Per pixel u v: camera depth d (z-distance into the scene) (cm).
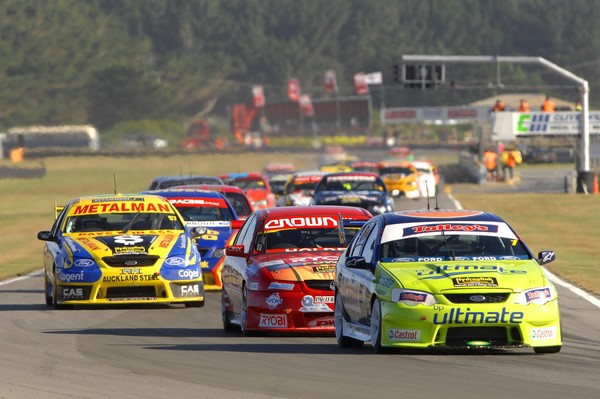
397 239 4847
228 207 8212
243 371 4322
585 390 3769
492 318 4434
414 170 19388
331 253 5778
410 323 4466
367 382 3997
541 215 15925
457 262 4681
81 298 6744
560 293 7325
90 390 3897
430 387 3862
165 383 4034
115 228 7175
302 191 13900
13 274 9681
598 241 11981
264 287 5562
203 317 6512
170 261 6831
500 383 3919
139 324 6162
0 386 4012
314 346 5156
